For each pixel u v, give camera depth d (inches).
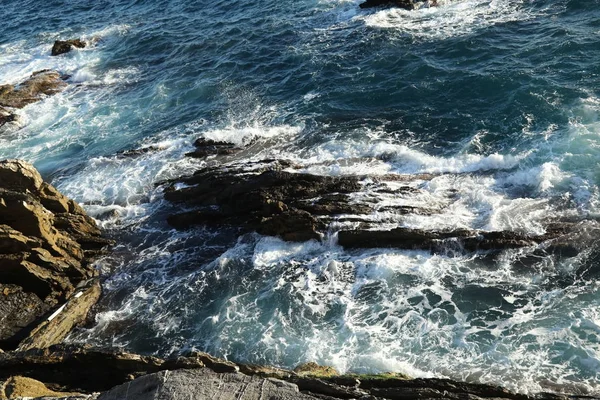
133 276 922.1
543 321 717.9
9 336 824.9
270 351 742.5
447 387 579.8
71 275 919.0
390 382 591.5
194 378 545.0
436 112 1152.8
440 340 718.5
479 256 819.4
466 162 989.2
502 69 1209.4
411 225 871.7
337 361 710.5
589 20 1332.4
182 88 1467.8
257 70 1472.7
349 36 1533.0
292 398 521.0
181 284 883.4
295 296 818.2
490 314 741.9
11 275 880.3
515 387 636.1
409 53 1370.6
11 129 1417.3
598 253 786.8
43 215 922.1
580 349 671.8
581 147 949.8
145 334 808.3
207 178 1048.8
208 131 1241.4
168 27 1856.5
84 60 1752.0
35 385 617.0
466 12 1536.7
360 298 800.3
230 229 965.8
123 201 1090.7
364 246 871.7
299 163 1066.1
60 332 818.2
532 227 832.9
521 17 1430.9
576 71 1150.3
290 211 907.4
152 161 1184.8
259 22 1738.4
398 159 1036.5
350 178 976.9
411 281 808.3
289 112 1264.8
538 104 1080.8
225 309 820.6
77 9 2252.7
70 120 1429.6
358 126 1163.3
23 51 1903.3
